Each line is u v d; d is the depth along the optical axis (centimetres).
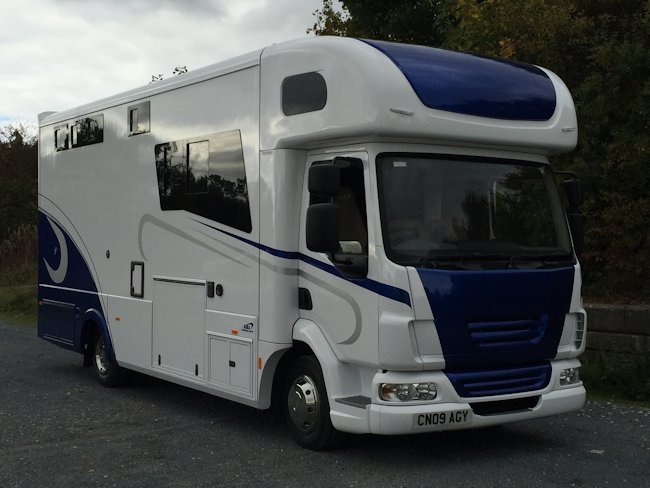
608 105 1084
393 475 593
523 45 1180
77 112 1000
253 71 703
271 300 667
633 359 911
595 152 1112
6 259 2408
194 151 775
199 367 761
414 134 602
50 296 1073
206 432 738
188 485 577
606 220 1079
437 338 585
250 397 690
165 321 816
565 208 712
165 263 816
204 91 765
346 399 613
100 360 970
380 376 586
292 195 667
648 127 1066
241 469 615
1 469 622
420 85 612
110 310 924
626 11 1200
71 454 664
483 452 657
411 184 611
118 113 908
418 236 602
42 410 840
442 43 1602
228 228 721
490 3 1242
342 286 619
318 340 639
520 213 655
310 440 659
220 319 730
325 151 650
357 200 613
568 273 650
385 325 580
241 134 712
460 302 591
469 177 636
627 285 1083
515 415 616
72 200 1009
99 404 870
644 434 719
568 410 647
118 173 906
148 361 848
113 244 916
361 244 606
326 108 626
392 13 1706
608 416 789
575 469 608
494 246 629
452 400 590
